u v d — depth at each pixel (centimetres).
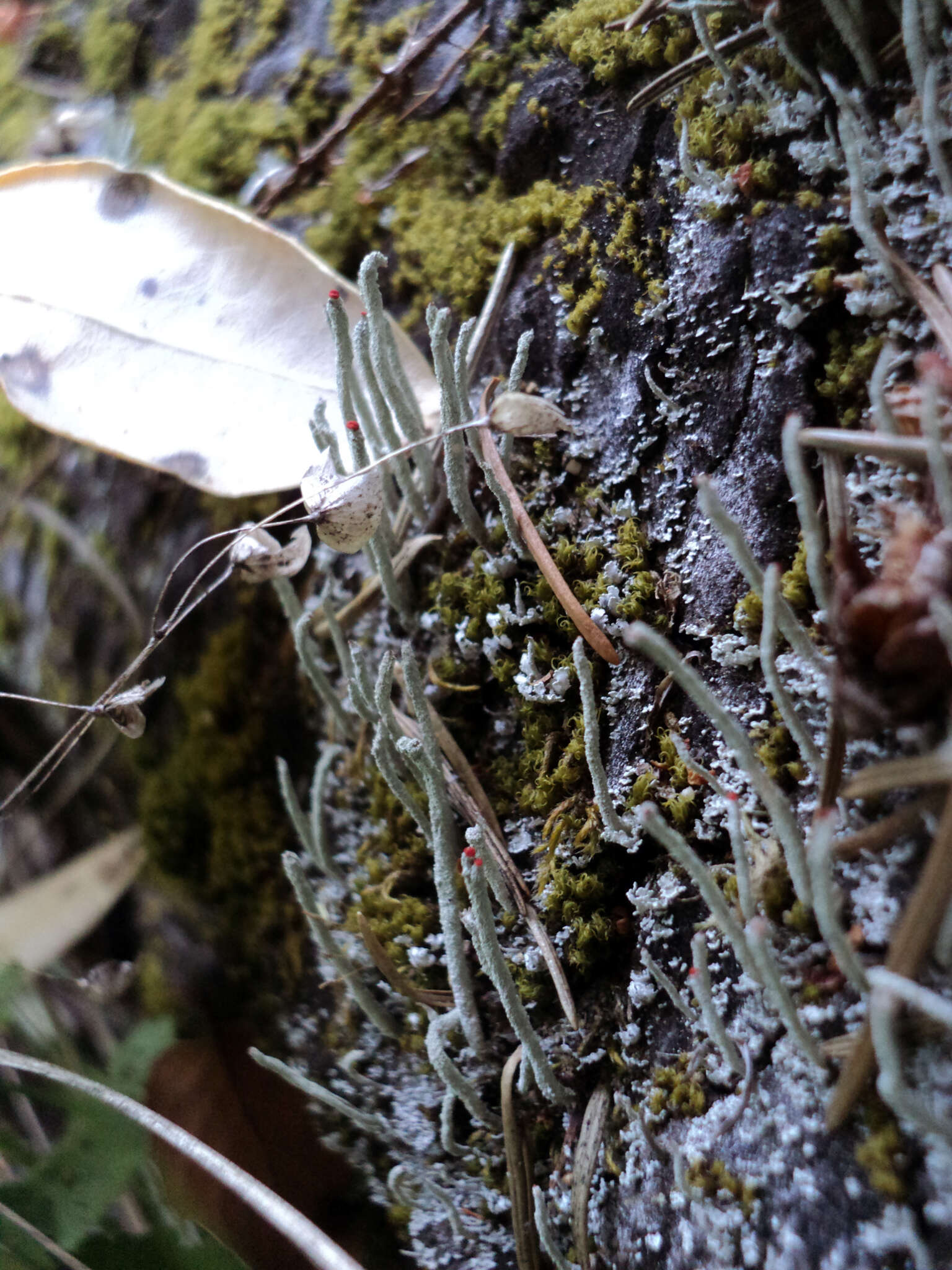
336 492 14
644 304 14
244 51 17
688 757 13
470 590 15
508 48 15
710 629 13
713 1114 13
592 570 14
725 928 12
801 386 13
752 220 13
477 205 15
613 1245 13
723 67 13
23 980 15
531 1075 14
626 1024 14
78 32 19
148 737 17
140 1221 15
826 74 13
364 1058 15
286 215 16
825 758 12
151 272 15
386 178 16
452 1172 15
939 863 12
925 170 13
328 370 15
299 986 16
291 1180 15
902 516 12
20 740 18
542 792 14
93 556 17
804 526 12
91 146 18
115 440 15
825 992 12
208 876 17
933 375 12
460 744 15
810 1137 12
